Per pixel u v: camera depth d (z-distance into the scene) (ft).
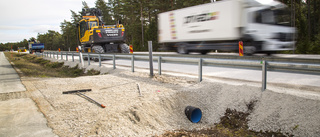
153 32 129.59
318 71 13.66
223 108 16.02
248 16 35.63
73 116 14.19
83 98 18.45
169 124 14.71
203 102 17.24
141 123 13.78
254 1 35.55
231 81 20.83
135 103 16.02
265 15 36.09
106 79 27.09
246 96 16.20
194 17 47.11
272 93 15.44
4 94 20.86
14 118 14.07
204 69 30.53
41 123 13.19
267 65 16.03
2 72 41.06
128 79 26.09
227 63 19.03
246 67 17.79
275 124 13.07
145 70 32.09
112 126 12.74
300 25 89.76
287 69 15.20
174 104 16.84
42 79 30.04
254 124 13.70
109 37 54.13
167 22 55.88
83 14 63.21
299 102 13.65
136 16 159.74
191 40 48.78
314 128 11.75
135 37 148.46
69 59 66.18
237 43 38.96
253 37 35.78
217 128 14.16
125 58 32.65
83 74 41.60
